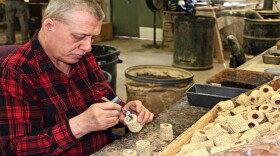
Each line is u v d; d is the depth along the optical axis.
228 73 2.05
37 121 1.16
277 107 1.28
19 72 1.13
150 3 5.96
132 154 1.04
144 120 1.28
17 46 1.37
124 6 7.14
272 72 2.26
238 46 2.92
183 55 4.79
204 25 4.61
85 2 1.07
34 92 1.17
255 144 0.89
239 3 6.01
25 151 1.09
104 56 2.55
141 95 2.26
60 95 1.24
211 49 4.79
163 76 2.56
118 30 7.39
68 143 1.10
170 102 2.23
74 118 1.11
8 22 5.75
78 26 1.06
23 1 5.64
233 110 1.32
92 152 1.31
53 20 1.08
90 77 1.41
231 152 0.87
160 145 1.17
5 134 1.08
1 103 1.08
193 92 1.61
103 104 1.10
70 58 1.16
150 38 7.07
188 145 1.05
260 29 3.85
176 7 6.03
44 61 1.19
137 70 2.56
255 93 1.41
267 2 4.46
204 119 1.25
